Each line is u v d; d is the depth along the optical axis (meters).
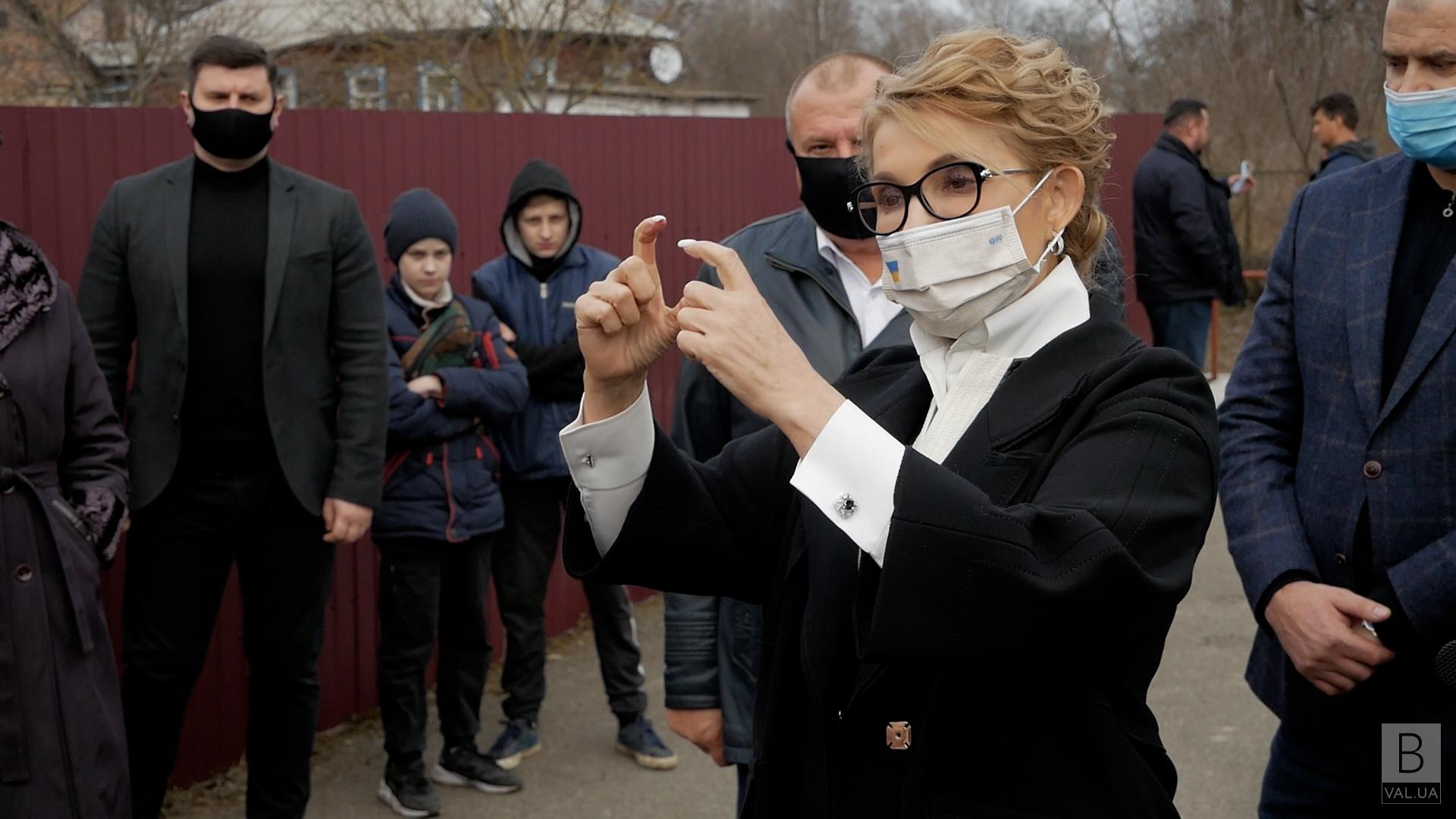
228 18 12.86
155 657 3.88
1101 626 1.57
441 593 4.75
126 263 3.88
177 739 4.00
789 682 1.85
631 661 5.00
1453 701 2.59
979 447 1.75
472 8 13.92
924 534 1.55
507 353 4.75
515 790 4.73
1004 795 1.68
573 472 1.91
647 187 6.77
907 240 1.81
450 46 13.97
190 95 3.86
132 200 3.90
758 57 20.88
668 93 16.69
